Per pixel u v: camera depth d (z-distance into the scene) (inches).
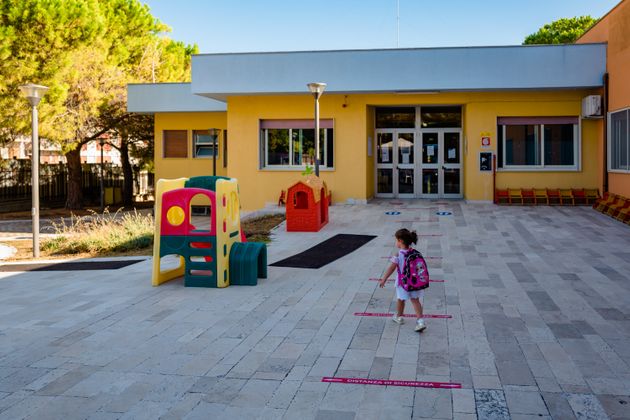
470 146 696.4
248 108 735.7
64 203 1118.4
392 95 709.3
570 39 1421.0
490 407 163.3
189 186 361.1
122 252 488.7
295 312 269.7
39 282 364.5
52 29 731.4
